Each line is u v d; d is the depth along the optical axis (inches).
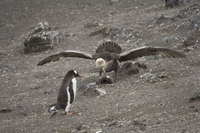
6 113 509.7
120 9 1286.9
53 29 1117.1
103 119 421.7
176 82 532.1
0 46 1046.4
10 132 421.1
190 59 645.3
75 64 770.8
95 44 892.6
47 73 735.1
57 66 775.1
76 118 439.2
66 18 1264.8
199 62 621.9
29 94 605.0
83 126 400.5
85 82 615.2
